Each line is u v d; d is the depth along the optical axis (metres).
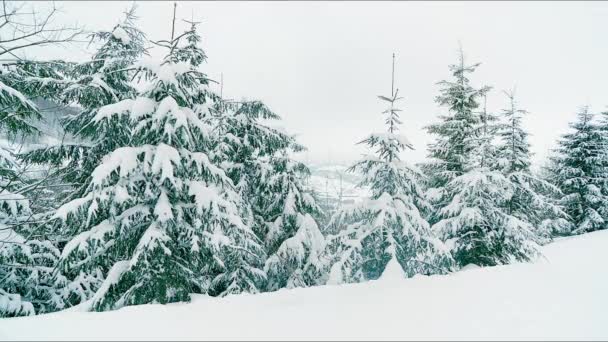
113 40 12.54
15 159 11.32
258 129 15.63
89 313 6.33
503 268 11.66
